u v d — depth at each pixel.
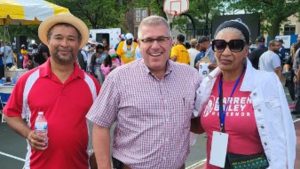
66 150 2.89
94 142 2.74
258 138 2.56
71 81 2.95
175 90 2.70
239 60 2.61
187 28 33.19
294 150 2.54
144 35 2.62
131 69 2.69
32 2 9.78
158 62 2.60
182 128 2.70
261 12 27.89
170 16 10.69
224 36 2.62
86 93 2.98
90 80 3.03
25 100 2.94
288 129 2.53
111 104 2.68
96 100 2.75
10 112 2.98
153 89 2.64
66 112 2.91
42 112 2.88
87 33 3.05
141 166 2.65
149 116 2.63
